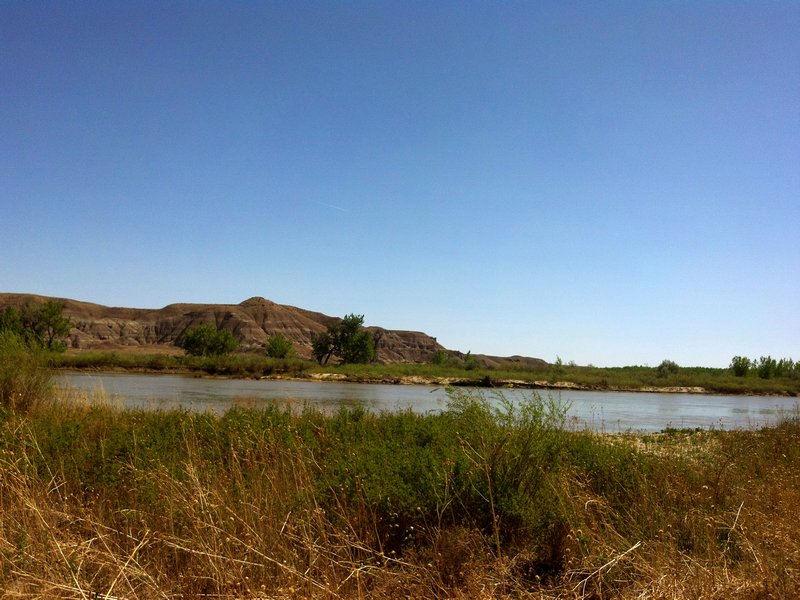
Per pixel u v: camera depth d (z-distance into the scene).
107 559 4.81
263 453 7.46
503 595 4.85
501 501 6.09
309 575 5.02
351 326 93.94
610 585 4.99
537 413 7.07
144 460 7.25
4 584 4.36
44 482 6.42
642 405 40.34
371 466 6.71
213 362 64.94
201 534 5.27
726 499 7.30
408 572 5.12
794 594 4.71
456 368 82.88
